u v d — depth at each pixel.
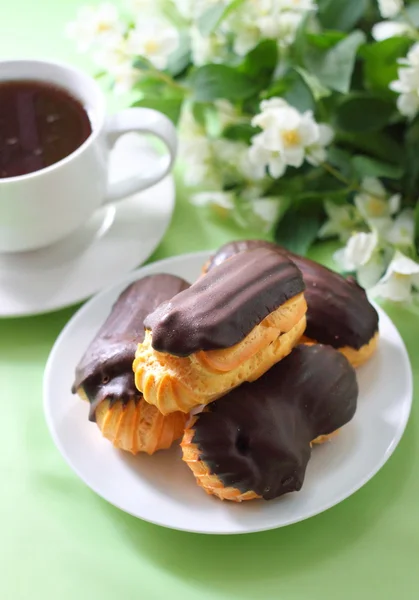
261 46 0.60
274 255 0.46
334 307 0.50
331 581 0.46
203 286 0.44
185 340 0.42
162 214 0.60
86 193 0.56
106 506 0.49
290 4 0.60
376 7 0.66
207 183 0.63
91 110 0.58
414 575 0.46
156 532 0.48
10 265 0.58
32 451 0.51
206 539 0.47
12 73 0.59
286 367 0.46
